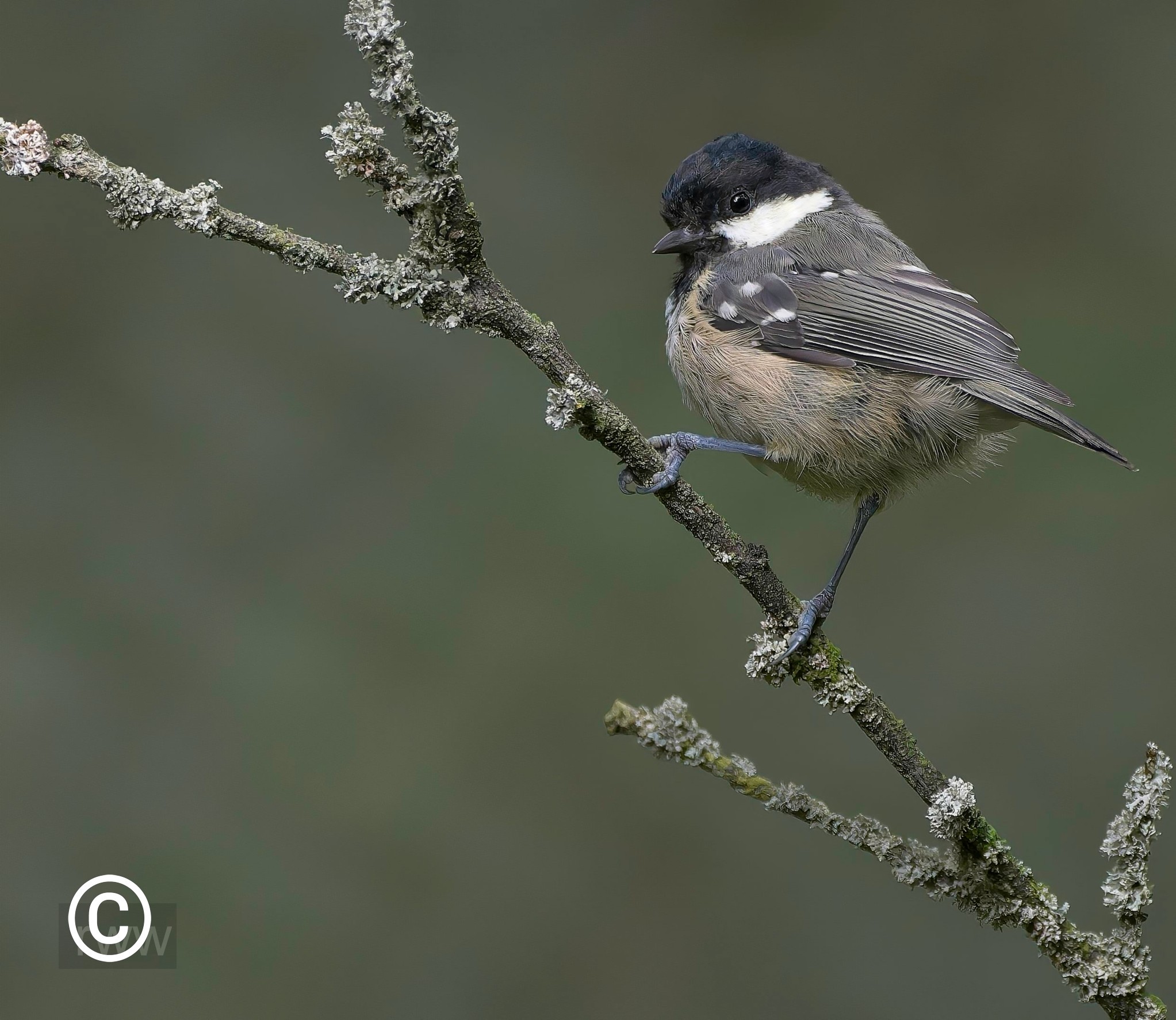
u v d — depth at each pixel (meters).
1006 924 5.24
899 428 7.49
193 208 5.23
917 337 7.48
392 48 5.08
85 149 5.20
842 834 5.38
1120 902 5.15
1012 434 7.83
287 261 5.31
